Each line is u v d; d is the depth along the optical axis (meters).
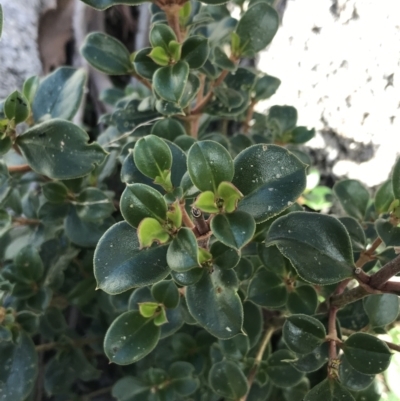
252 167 0.14
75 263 0.27
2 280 0.23
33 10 0.38
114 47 0.23
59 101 0.21
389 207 0.18
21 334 0.21
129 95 0.33
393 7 0.27
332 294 0.18
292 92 0.35
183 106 0.19
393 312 0.19
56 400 0.31
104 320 0.28
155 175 0.14
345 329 0.20
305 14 0.32
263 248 0.18
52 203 0.23
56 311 0.26
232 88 0.25
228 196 0.13
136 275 0.13
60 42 0.42
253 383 0.21
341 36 0.30
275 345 0.27
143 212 0.13
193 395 0.24
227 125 0.38
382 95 0.29
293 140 0.28
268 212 0.13
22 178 0.23
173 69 0.17
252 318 0.20
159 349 0.25
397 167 0.16
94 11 0.43
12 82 0.35
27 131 0.18
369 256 0.18
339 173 0.34
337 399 0.16
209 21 0.24
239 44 0.22
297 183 0.13
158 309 0.16
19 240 0.25
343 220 0.19
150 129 0.25
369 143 0.31
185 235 0.12
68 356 0.26
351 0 0.29
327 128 0.34
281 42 0.34
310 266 0.15
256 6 0.21
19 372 0.20
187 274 0.14
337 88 0.32
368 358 0.15
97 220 0.22
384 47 0.28
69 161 0.17
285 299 0.18
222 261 0.15
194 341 0.24
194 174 0.13
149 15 0.42
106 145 0.25
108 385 0.33
